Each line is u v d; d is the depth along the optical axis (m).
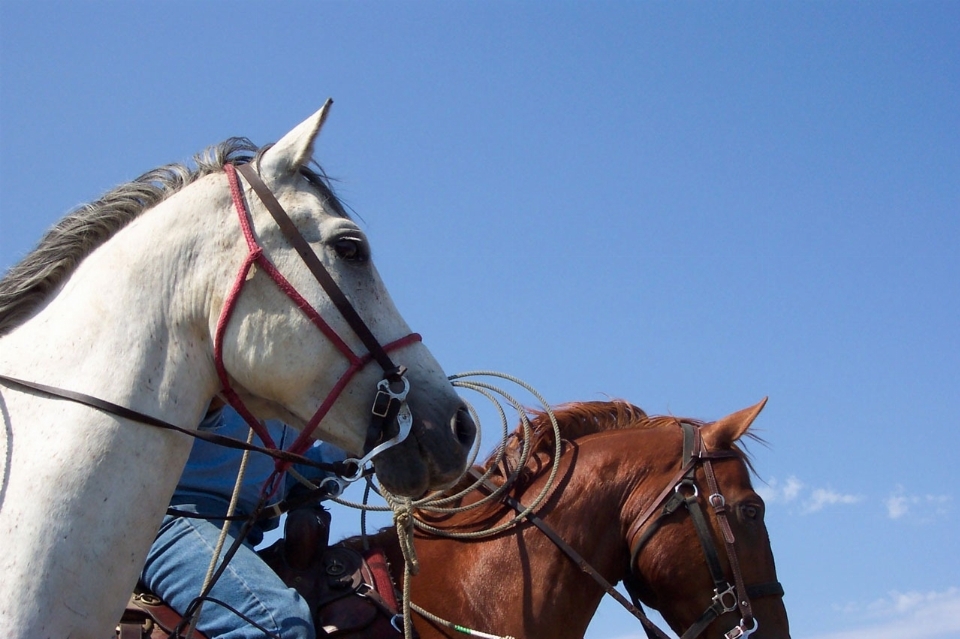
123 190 3.11
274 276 2.93
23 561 2.54
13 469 2.64
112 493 2.69
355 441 2.99
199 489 3.82
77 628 2.58
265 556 4.09
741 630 4.13
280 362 2.92
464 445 3.04
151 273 2.92
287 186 3.07
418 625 4.03
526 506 4.29
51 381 2.76
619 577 4.34
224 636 3.47
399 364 3.02
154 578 3.56
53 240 3.03
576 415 4.61
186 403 2.89
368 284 3.08
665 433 4.47
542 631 4.07
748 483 4.40
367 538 4.31
